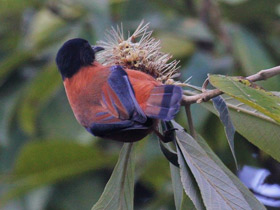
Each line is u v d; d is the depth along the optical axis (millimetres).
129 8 10969
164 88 6008
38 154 9227
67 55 7195
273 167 10891
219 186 6520
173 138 6801
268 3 10867
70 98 6980
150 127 6637
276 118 6090
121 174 7195
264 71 6316
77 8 11445
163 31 10805
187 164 6750
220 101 6637
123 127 5949
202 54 10602
